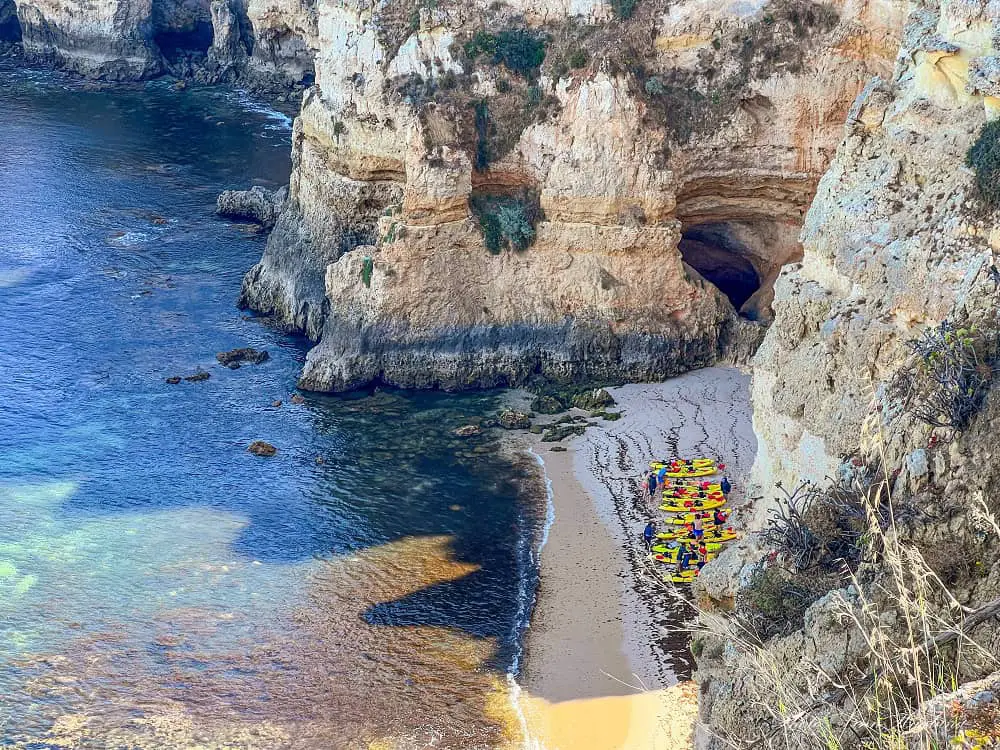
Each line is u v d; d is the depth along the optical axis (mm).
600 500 54281
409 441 60812
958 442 26094
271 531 52188
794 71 64938
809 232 40750
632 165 65562
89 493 55094
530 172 67938
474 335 66875
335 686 41781
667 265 66938
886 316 36000
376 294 65938
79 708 40031
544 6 68562
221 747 38500
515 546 51125
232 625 45156
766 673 19531
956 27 37594
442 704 40781
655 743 37875
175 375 68438
